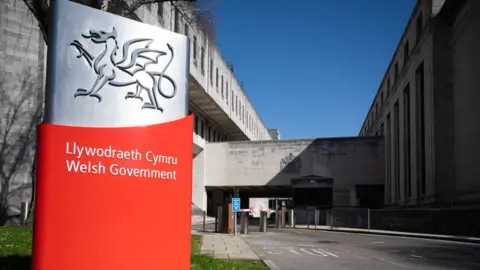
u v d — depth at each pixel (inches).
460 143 1063.6
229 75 2311.8
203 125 2272.4
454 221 927.0
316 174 1886.1
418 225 1042.7
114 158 225.5
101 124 224.5
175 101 244.5
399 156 1574.8
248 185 1952.5
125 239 224.8
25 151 964.6
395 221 1141.1
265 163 1947.6
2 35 960.9
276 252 621.3
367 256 582.9
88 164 220.2
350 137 1878.7
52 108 217.2
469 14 1011.3
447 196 1092.5
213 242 716.0
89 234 218.2
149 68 238.1
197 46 1711.4
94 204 219.9
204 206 1980.8
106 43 228.5
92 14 226.7
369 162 1851.6
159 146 236.7
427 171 1171.9
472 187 980.6
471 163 987.3
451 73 1130.0
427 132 1179.9
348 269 462.0
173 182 240.1
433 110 1125.7
